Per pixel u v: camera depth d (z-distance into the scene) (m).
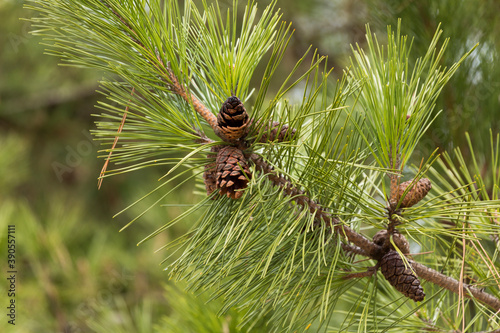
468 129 1.38
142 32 1.06
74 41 1.07
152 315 2.06
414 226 1.05
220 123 1.03
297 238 1.04
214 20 1.08
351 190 1.05
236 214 1.03
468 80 1.41
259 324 1.21
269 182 1.06
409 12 1.42
